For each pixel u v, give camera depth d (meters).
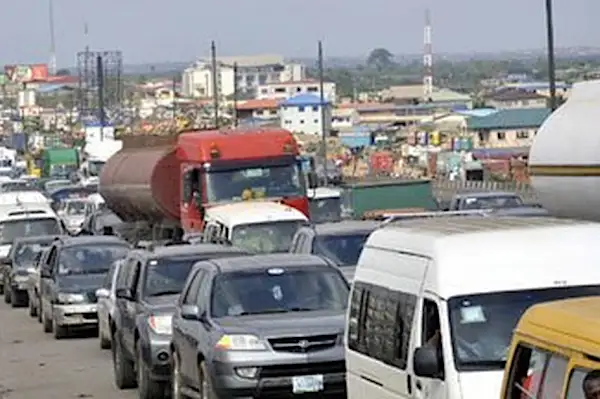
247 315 40.88
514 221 30.09
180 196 91.12
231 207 74.81
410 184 112.81
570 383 17.92
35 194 115.25
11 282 96.88
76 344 70.62
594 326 17.61
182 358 43.25
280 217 70.12
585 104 46.75
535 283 26.95
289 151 84.12
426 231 29.27
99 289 68.25
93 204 140.75
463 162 197.12
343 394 39.31
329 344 39.22
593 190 45.44
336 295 41.88
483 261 27.30
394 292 29.83
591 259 27.28
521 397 19.67
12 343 73.06
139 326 48.56
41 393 53.62
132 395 51.72
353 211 111.00
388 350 29.80
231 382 38.72
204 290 42.06
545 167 47.69
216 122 198.50
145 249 56.44
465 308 26.80
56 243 79.00
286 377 38.84
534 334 19.27
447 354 26.41
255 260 43.41
